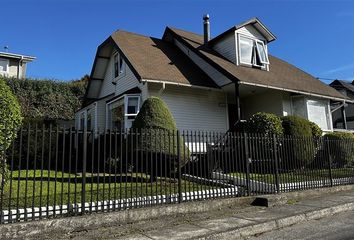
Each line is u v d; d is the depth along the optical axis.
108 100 18.83
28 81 28.48
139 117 11.38
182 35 21.80
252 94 20.00
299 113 19.86
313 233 7.11
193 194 8.70
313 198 10.75
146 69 15.98
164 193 8.85
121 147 8.09
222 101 18.55
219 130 17.98
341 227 7.58
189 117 17.08
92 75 21.17
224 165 10.37
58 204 7.34
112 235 6.56
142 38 20.84
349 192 11.99
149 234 6.65
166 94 16.59
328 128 21.12
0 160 6.95
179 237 6.43
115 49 19.50
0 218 6.15
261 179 10.45
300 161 11.63
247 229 7.09
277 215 8.17
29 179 10.62
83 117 21.91
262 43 20.83
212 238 6.57
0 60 33.66
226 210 8.75
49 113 28.41
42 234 6.29
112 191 8.96
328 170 12.31
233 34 19.70
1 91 7.22
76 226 6.66
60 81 30.75
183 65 18.70
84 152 7.25
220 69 17.39
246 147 10.20
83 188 7.07
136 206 7.70
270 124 14.91
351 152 13.62
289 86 18.94
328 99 21.41
